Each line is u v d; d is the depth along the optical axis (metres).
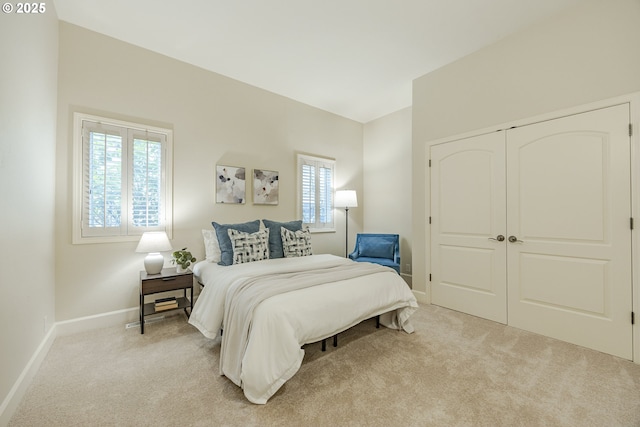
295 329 1.63
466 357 2.01
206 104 3.19
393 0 2.19
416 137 3.41
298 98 4.00
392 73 3.31
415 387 1.65
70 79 2.40
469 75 2.92
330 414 1.42
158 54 2.88
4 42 1.38
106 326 2.53
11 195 1.45
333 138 4.52
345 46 2.79
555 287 2.34
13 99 1.49
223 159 3.32
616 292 2.05
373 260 3.89
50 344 2.12
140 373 1.78
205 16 2.36
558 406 1.49
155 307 2.54
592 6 2.17
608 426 1.35
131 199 2.69
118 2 2.19
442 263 3.16
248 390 1.50
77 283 2.42
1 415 1.30
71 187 2.39
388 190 4.57
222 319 2.02
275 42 2.73
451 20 2.42
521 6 2.26
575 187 2.24
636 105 1.98
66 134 2.38
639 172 1.97
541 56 2.43
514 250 2.58
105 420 1.37
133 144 2.71
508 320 2.62
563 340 2.29
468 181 2.92
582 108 2.21
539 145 2.44
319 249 4.31
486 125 2.79
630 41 2.02
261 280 2.00
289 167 3.96
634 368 1.87
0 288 1.31
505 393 1.60
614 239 2.06
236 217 3.42
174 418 1.39
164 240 2.58
